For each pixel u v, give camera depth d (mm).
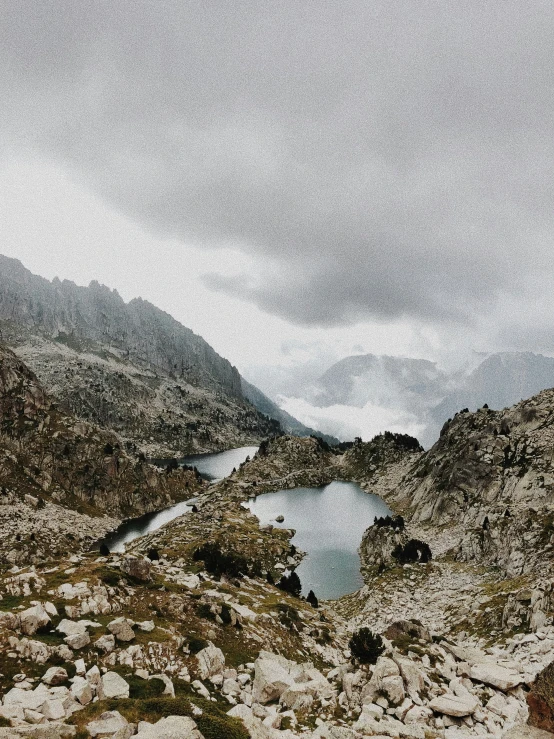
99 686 26781
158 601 44344
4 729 19641
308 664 40500
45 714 23047
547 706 20219
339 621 68062
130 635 34844
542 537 68750
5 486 130375
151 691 27797
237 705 27281
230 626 44156
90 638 33344
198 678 32562
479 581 70500
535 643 38375
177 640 36469
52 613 36000
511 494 113375
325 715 27578
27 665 28359
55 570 46344
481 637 47656
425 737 22953
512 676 30172
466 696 27359
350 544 121188
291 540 124375
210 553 78562
